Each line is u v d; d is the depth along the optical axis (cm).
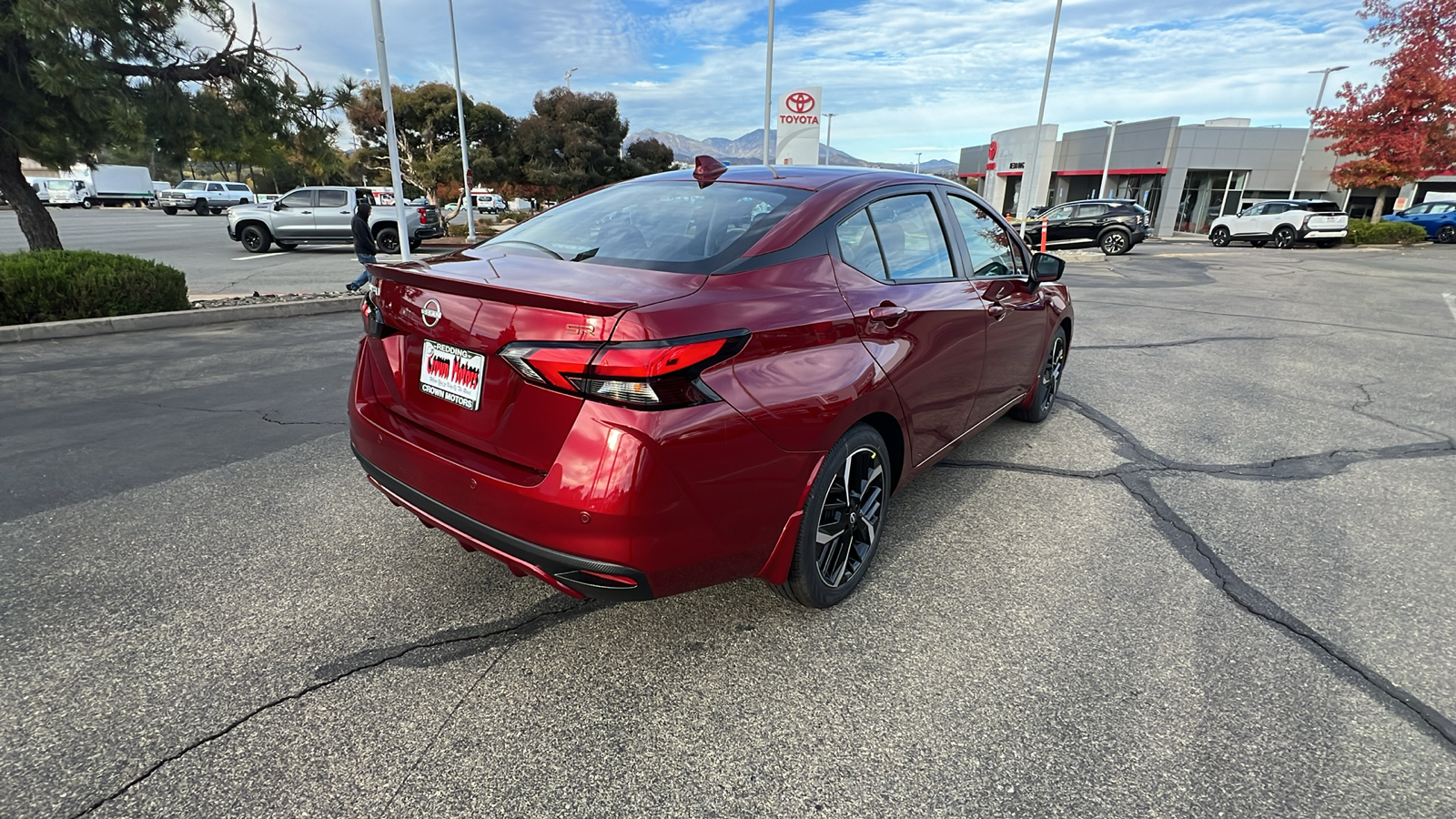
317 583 275
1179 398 552
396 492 239
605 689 222
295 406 493
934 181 333
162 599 262
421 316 222
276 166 953
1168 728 209
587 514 188
